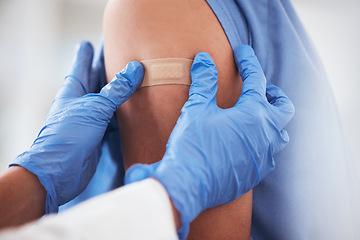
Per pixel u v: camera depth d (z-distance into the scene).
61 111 0.72
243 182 0.61
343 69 1.39
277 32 0.77
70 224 0.33
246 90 0.68
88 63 0.88
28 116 2.91
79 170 0.67
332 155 0.76
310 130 0.74
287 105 0.70
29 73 2.93
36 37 2.95
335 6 1.41
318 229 0.74
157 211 0.40
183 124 0.60
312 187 0.73
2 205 0.58
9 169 0.63
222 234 0.63
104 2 3.10
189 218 0.50
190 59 0.67
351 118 1.36
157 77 0.67
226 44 0.71
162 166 0.52
